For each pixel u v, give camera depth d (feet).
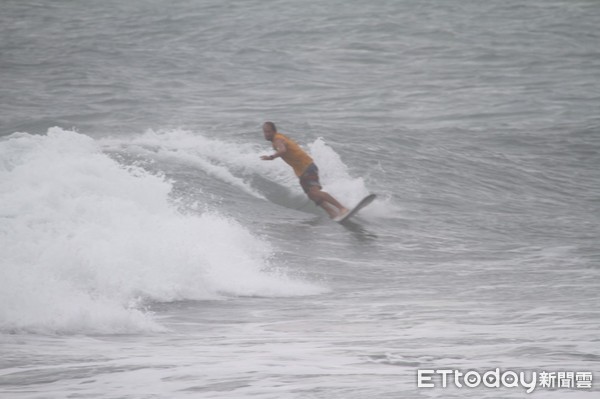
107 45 394.93
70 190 126.93
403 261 139.54
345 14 478.59
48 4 517.14
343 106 284.00
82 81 314.76
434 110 279.28
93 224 115.65
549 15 483.10
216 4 515.09
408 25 448.65
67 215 118.21
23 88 298.76
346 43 406.62
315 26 445.78
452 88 318.24
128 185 133.18
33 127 222.89
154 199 133.28
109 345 75.72
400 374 62.18
